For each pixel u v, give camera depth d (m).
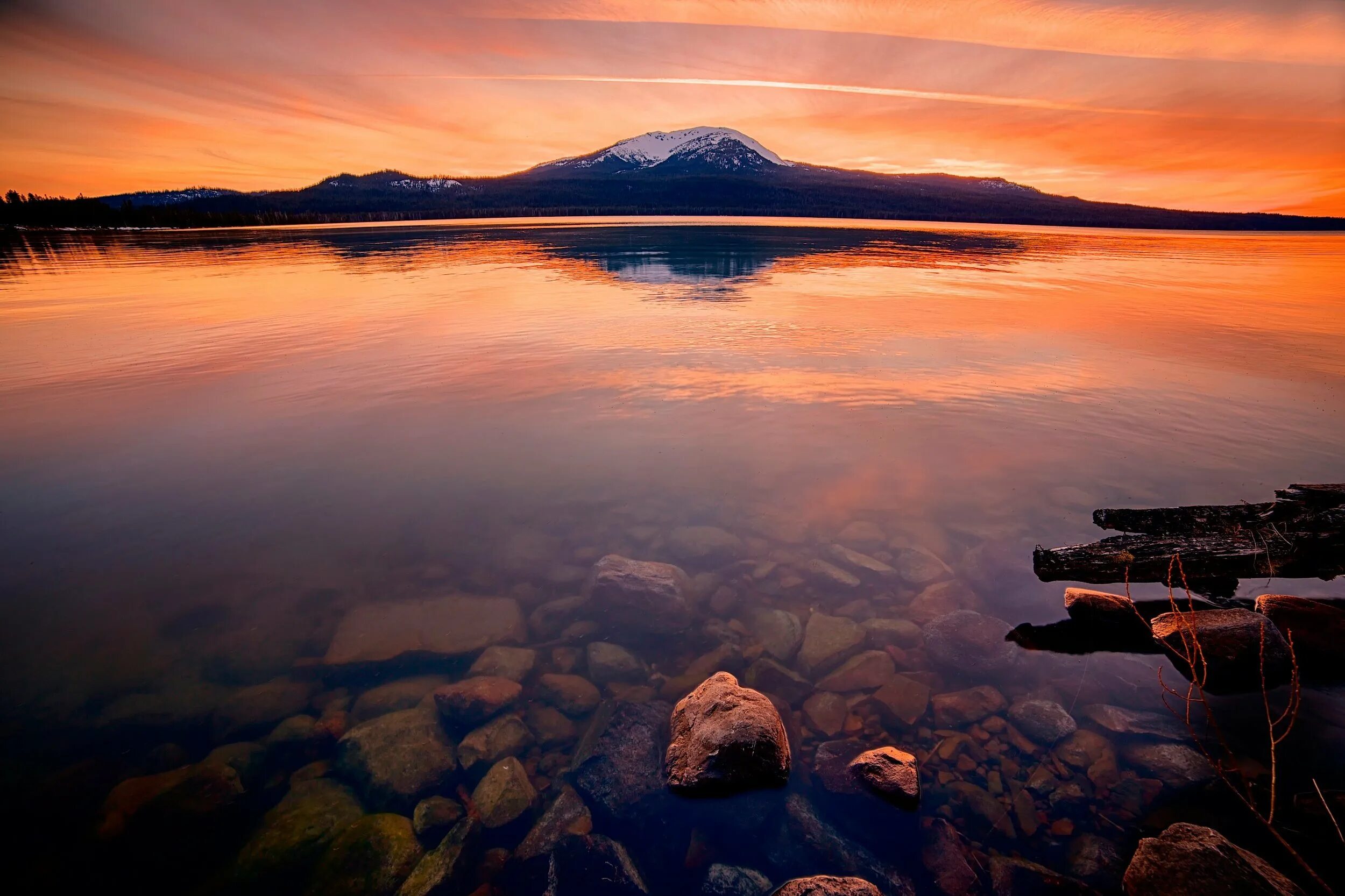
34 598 5.95
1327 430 9.30
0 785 4.03
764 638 5.50
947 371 12.56
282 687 4.97
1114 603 5.44
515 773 4.11
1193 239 80.25
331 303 21.30
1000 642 5.19
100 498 7.82
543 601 6.10
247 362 13.79
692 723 4.29
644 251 42.84
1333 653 4.83
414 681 5.07
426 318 18.44
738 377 12.22
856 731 4.41
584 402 11.02
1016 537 6.82
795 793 3.89
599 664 5.20
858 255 39.94
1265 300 21.70
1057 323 17.19
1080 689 4.73
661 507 7.62
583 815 3.79
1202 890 2.97
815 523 7.22
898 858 3.44
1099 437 9.25
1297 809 3.58
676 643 5.50
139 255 46.09
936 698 4.70
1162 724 4.33
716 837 3.63
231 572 6.41
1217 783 3.80
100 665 5.13
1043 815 3.68
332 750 4.41
